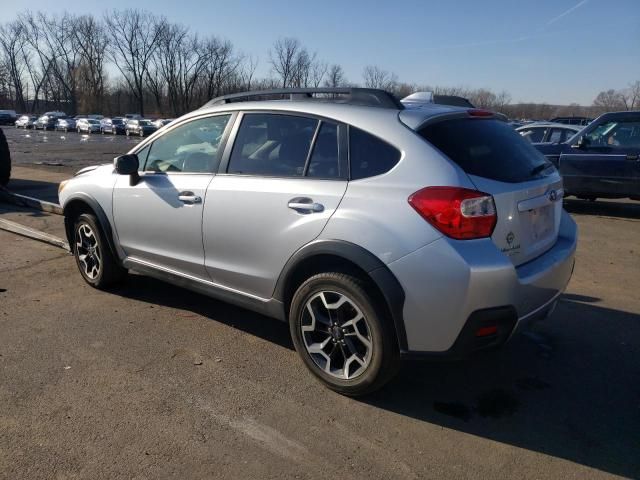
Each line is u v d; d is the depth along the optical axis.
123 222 4.36
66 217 4.99
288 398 3.14
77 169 16.27
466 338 2.73
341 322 3.10
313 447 2.69
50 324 4.12
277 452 2.65
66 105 97.56
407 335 2.83
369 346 2.96
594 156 9.02
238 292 3.64
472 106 4.05
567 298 4.92
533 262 3.05
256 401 3.10
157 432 2.79
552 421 2.97
